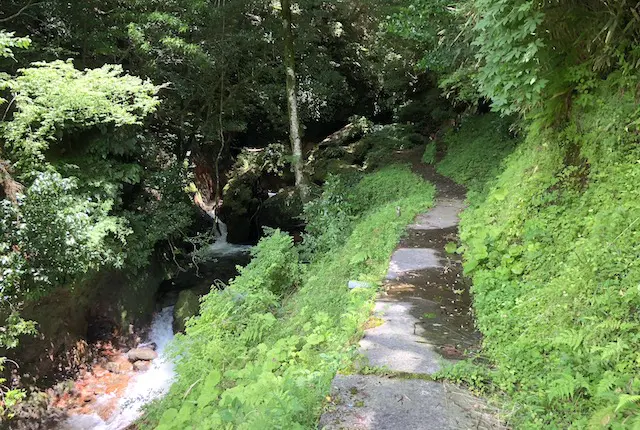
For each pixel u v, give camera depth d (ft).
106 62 36.78
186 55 38.09
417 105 58.75
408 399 8.77
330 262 24.20
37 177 23.03
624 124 12.93
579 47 14.19
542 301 11.37
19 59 29.07
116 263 27.22
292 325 17.47
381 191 36.76
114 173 29.30
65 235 22.88
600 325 8.82
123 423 22.24
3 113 26.02
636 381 7.45
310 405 8.54
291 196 49.70
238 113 48.83
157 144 38.93
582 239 12.09
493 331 11.34
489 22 13.28
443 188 35.91
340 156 57.11
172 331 31.91
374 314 13.38
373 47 60.34
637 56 12.62
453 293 14.92
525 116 17.74
